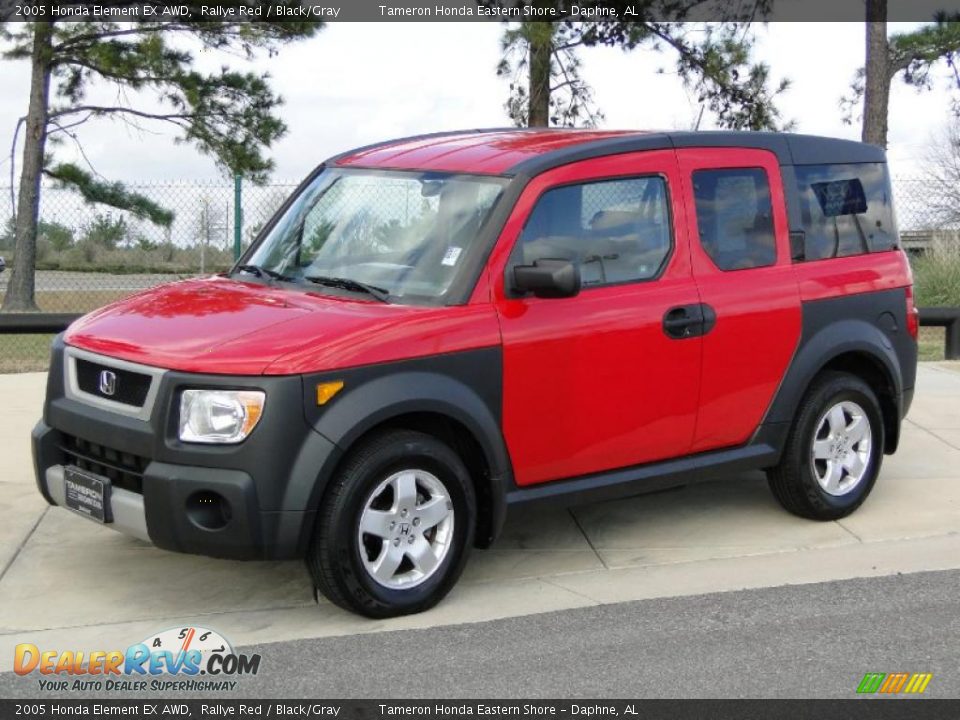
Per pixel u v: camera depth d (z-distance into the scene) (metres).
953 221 20.20
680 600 5.61
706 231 6.27
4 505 6.93
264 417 4.93
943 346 14.31
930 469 8.05
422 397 5.22
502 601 5.62
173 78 21.94
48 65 22.16
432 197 5.85
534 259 5.67
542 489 5.79
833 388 6.70
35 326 10.93
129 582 5.81
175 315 5.52
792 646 5.06
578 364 5.73
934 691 4.63
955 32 22.22
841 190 6.91
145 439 5.07
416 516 5.33
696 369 6.14
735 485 7.64
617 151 6.04
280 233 6.32
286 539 4.98
